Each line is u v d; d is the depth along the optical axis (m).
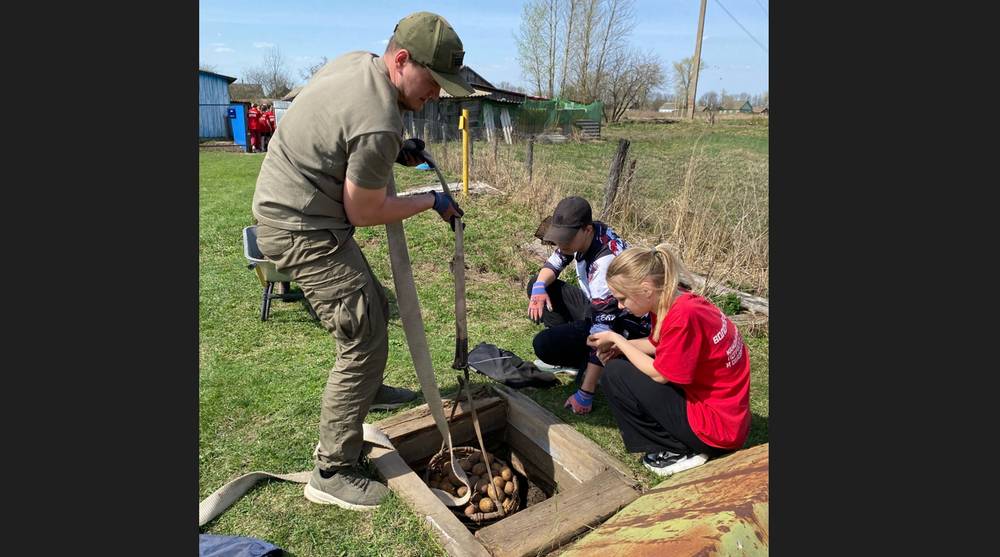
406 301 2.46
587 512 2.29
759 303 4.82
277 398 3.28
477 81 29.14
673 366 2.33
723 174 9.70
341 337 2.25
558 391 3.44
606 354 2.87
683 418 2.48
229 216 7.70
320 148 1.99
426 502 2.38
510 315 4.73
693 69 31.20
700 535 1.63
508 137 21.89
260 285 5.21
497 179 10.02
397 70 2.03
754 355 4.12
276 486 2.55
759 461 2.03
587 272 3.05
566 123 26.09
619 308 2.91
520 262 6.03
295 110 2.03
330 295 2.17
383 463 2.60
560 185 8.73
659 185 9.07
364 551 2.21
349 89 1.96
